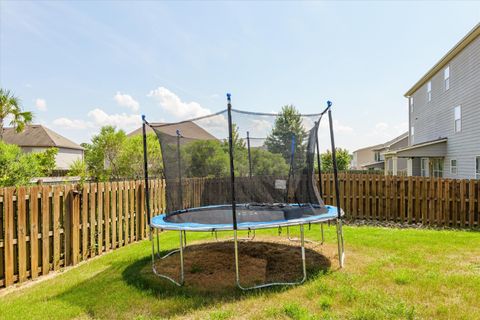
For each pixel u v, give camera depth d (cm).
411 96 2239
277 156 447
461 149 1398
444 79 1602
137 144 1541
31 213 434
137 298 341
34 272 435
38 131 2822
